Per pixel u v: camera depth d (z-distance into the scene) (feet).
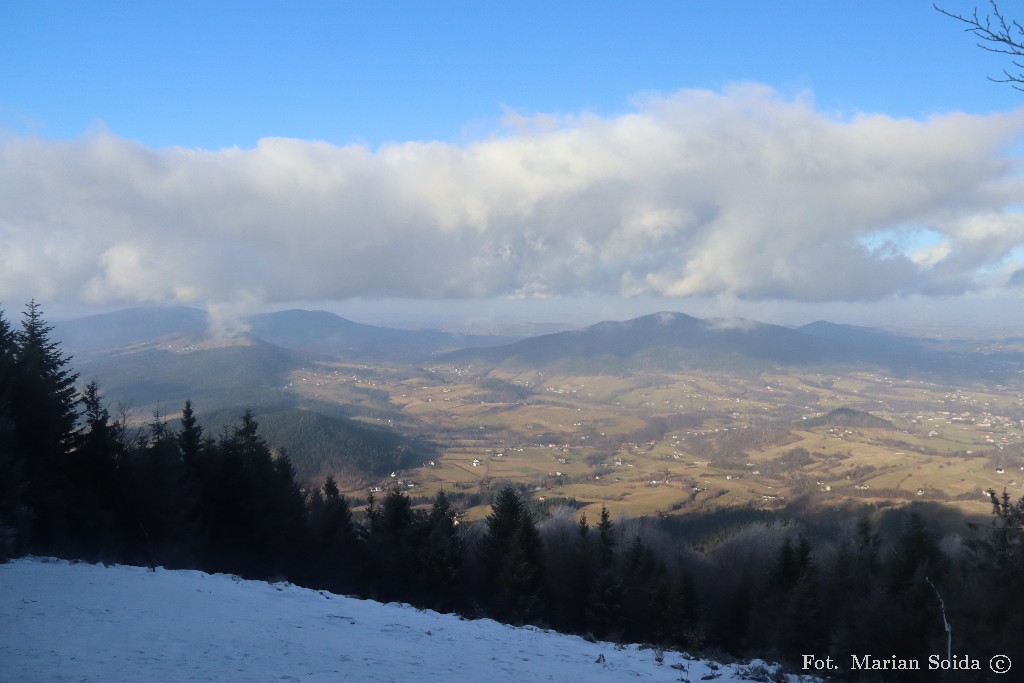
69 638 31.89
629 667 43.93
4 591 42.55
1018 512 52.47
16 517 66.44
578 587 124.88
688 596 108.47
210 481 110.52
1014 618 49.06
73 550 79.51
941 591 56.70
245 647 33.42
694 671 46.42
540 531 154.40
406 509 139.13
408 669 32.94
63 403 90.63
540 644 48.91
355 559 126.11
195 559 99.96
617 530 166.91
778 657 75.10
